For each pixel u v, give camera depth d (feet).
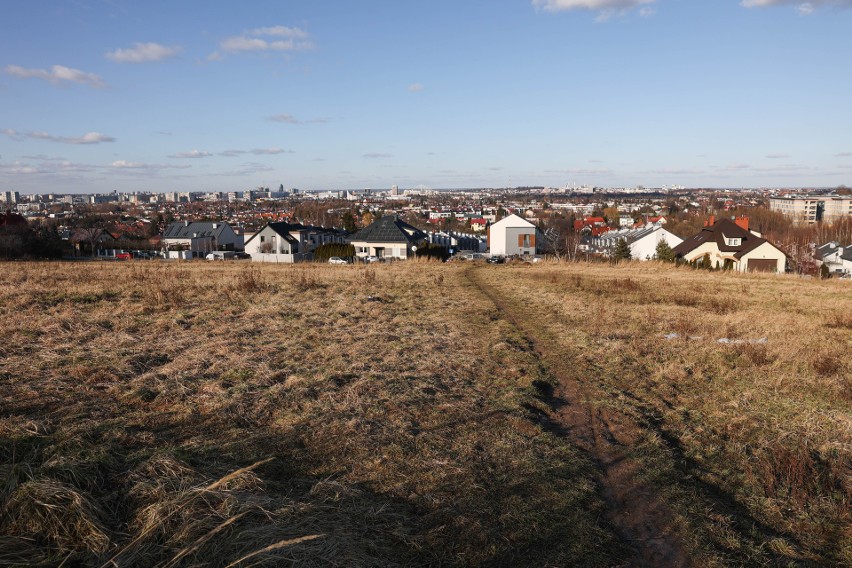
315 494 13.28
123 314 36.88
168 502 11.62
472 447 16.61
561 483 14.49
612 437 18.22
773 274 89.40
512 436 17.53
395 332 33.47
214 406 19.02
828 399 22.58
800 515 13.48
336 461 15.29
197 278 60.18
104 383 21.04
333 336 31.48
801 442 18.04
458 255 150.71
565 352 30.09
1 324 31.27
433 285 61.11
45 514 10.77
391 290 55.42
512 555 11.35
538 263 105.50
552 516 12.89
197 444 15.62
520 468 15.31
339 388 21.83
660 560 11.47
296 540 10.25
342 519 12.16
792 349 30.37
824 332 36.24
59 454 13.50
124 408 18.65
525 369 25.81
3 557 9.61
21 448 14.16
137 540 10.46
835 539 12.54
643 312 43.96
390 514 12.60
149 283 53.11
